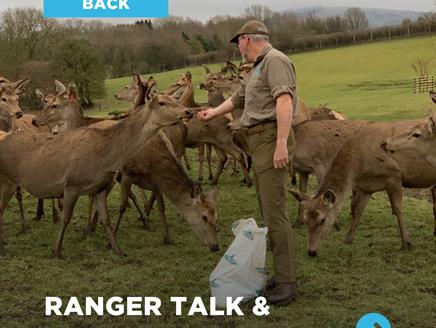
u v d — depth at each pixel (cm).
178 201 671
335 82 4984
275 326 489
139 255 688
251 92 525
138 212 874
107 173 667
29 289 577
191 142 1083
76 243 734
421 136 684
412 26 6706
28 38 3791
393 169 697
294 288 534
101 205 688
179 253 698
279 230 529
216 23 6044
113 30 5334
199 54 5669
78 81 4034
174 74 5116
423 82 4106
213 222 663
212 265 650
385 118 2645
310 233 655
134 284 591
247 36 525
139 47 5319
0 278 605
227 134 1065
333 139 807
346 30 7169
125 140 656
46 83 3650
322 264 649
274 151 521
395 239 748
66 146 672
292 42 6831
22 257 674
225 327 493
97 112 3772
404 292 566
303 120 914
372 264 648
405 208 907
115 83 4906
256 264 531
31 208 907
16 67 3578
